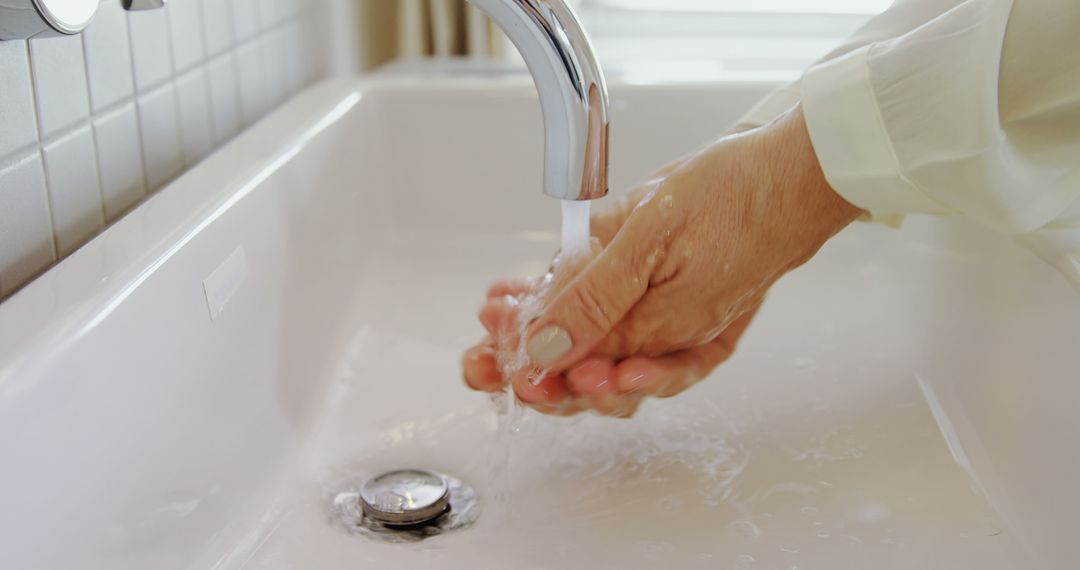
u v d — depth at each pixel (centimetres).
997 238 61
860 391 63
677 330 53
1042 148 44
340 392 65
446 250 85
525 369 53
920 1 56
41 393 36
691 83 85
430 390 65
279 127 71
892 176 45
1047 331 52
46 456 36
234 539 49
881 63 45
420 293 78
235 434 52
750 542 48
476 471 56
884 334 71
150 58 64
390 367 68
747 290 52
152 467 44
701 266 50
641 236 49
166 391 46
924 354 67
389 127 85
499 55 111
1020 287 57
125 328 42
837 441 57
